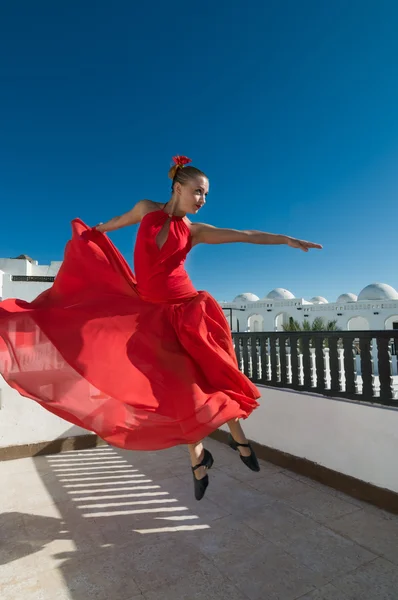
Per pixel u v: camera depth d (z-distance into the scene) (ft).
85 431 17.43
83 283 8.58
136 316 7.55
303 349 13.94
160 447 6.79
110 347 7.36
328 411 12.64
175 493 12.31
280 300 98.78
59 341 7.39
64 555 8.97
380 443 11.02
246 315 102.99
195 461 7.39
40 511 11.26
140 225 7.45
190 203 7.14
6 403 16.11
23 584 7.94
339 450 12.23
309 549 8.90
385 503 10.79
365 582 7.68
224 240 7.39
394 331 11.03
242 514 10.75
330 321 91.35
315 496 11.78
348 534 9.52
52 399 7.16
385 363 11.24
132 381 7.08
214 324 7.42
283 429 14.39
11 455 15.97
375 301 85.71
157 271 7.42
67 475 14.10
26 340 7.39
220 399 6.91
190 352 7.27
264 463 14.78
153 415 6.88
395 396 12.42
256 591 7.52
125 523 10.45
